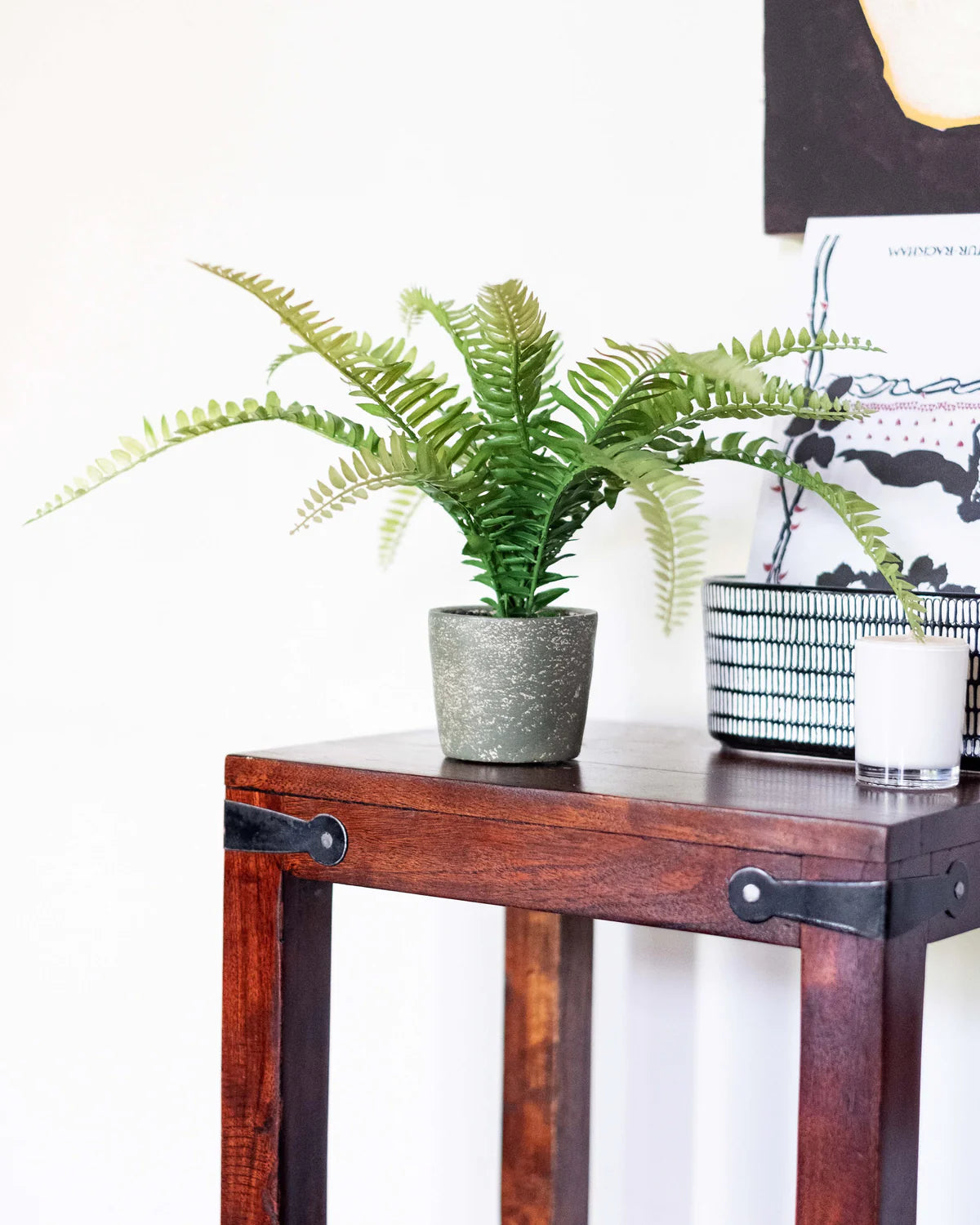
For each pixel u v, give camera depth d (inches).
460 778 34.4
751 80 45.2
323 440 53.9
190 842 58.1
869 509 34.6
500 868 33.7
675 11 46.4
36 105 60.3
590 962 47.3
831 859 29.2
